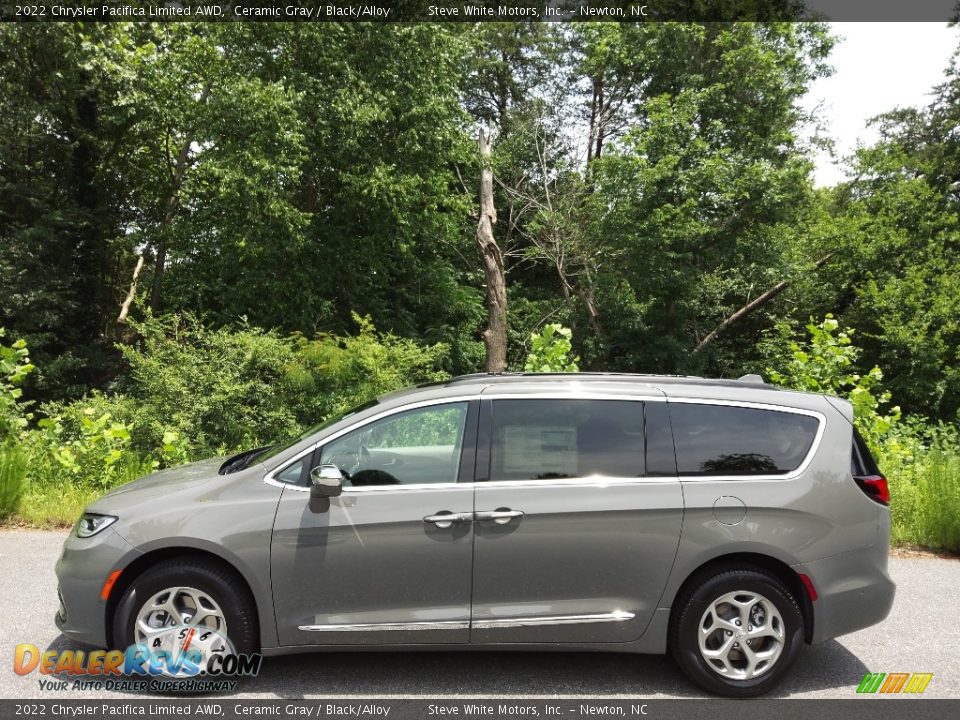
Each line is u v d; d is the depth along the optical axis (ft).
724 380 14.88
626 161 70.28
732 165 68.69
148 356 41.09
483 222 69.31
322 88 64.85
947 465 26.32
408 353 45.29
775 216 71.05
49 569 19.70
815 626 13.26
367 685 13.37
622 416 13.80
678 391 14.15
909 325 67.31
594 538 13.05
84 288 73.77
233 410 39.65
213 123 62.80
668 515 13.12
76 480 28.58
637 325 75.05
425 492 13.12
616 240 72.08
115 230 79.56
